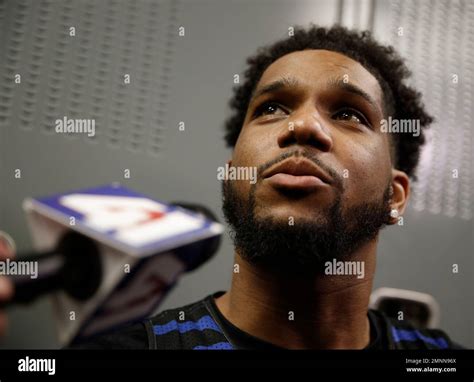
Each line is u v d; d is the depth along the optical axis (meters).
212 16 0.97
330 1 1.03
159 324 0.64
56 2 0.88
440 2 1.12
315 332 0.65
